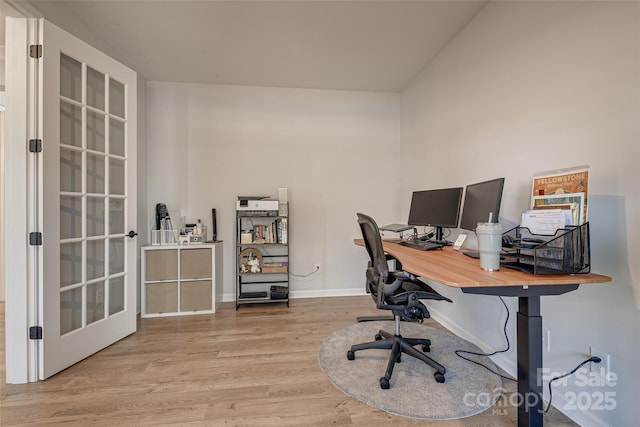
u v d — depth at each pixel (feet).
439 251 6.24
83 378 5.58
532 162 5.28
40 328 5.51
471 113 7.07
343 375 5.65
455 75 7.74
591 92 4.22
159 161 10.17
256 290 10.75
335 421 4.42
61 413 4.60
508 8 5.84
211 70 9.50
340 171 11.16
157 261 9.00
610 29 3.97
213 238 10.19
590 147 4.23
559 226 4.26
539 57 5.13
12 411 4.64
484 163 6.60
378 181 11.36
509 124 5.84
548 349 4.89
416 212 7.88
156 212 9.78
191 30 7.41
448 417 4.51
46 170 5.61
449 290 7.99
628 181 3.76
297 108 10.93
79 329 6.27
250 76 9.95
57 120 5.84
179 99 10.31
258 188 10.71
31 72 5.53
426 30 7.45
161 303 8.99
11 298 5.41
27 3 5.36
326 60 8.93
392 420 4.45
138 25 7.20
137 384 5.38
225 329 7.93
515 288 3.71
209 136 10.46
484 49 6.57
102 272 6.98
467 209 6.16
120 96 7.51
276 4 6.44
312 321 8.50
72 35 6.27
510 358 5.76
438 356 6.40
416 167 10.07
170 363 6.13
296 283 10.93
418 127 9.91
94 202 6.83
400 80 10.36
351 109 11.23
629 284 3.75
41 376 5.50
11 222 5.42
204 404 4.81
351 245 11.20
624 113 3.81
